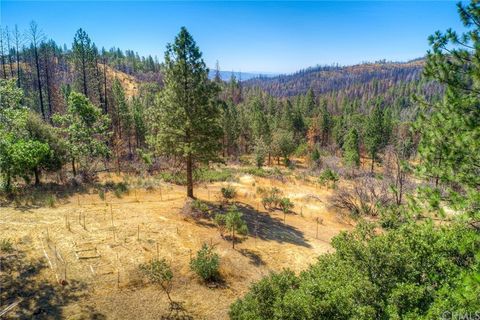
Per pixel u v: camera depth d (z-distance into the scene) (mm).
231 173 32406
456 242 6992
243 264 13547
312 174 37750
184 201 19688
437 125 7645
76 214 15344
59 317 8719
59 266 10922
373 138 47188
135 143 48406
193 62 18688
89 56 39094
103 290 10195
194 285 11406
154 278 10320
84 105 22516
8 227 12828
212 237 15359
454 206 6848
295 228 19188
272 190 25562
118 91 48375
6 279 9742
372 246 7621
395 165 23016
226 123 49438
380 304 6586
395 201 20156
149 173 27891
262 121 53500
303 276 8781
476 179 6840
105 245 12711
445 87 7355
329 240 18047
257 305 7734
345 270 7895
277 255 14914
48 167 19531
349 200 23453
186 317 9727
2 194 16406
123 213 16297
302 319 6531
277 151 49125
